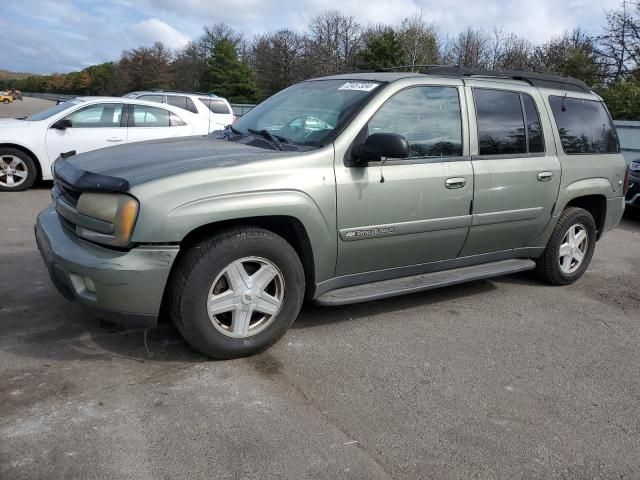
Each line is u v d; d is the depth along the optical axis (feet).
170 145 13.16
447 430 9.74
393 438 9.37
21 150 29.48
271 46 167.73
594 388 11.69
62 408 9.46
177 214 10.28
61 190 12.08
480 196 14.64
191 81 217.77
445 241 14.42
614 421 10.48
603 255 23.61
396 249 13.55
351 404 10.31
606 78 105.40
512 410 10.57
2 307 13.47
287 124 13.70
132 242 10.22
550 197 16.51
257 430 9.27
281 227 12.34
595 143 18.22
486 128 14.98
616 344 14.11
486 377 11.80
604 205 18.66
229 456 8.57
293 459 8.61
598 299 17.52
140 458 8.37
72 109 30.76
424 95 13.87
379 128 12.91
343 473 8.40
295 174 11.57
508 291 17.66
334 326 13.83
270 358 11.87
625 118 80.43
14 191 29.58
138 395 10.03
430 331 13.99
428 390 11.05
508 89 15.75
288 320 12.09
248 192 10.99
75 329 12.48
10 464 8.03
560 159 16.75
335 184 12.07
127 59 244.42
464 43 142.51
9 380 10.23
